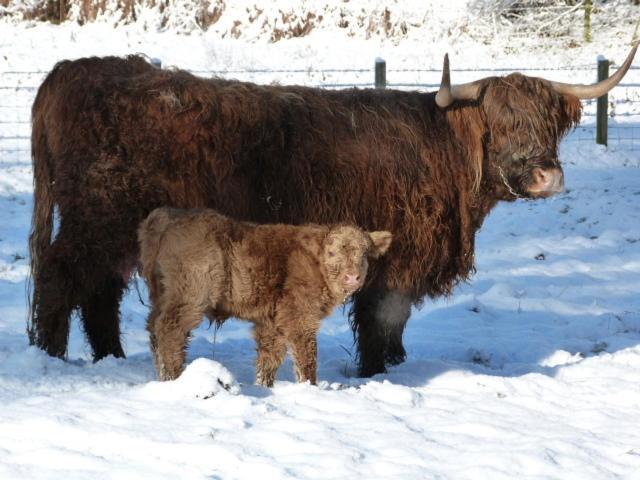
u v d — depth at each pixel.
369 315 9.27
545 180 9.09
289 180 8.71
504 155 9.18
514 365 9.99
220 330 11.34
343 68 27.42
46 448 5.98
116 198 8.29
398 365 9.55
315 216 8.79
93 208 8.29
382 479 5.84
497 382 8.59
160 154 8.34
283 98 8.93
